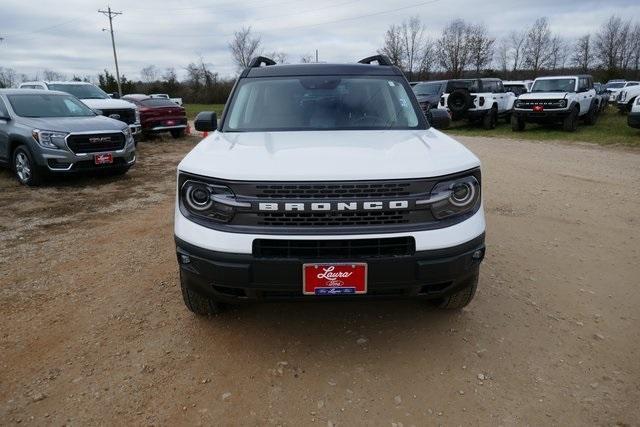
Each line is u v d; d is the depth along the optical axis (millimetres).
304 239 2496
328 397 2584
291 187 2527
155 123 16000
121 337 3158
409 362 2879
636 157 10695
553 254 4574
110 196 7379
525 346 3039
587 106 17031
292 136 3312
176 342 3098
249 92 3969
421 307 3527
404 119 3730
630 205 6352
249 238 2529
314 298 2611
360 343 3078
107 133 8312
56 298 3727
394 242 2557
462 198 2697
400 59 53250
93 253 4715
